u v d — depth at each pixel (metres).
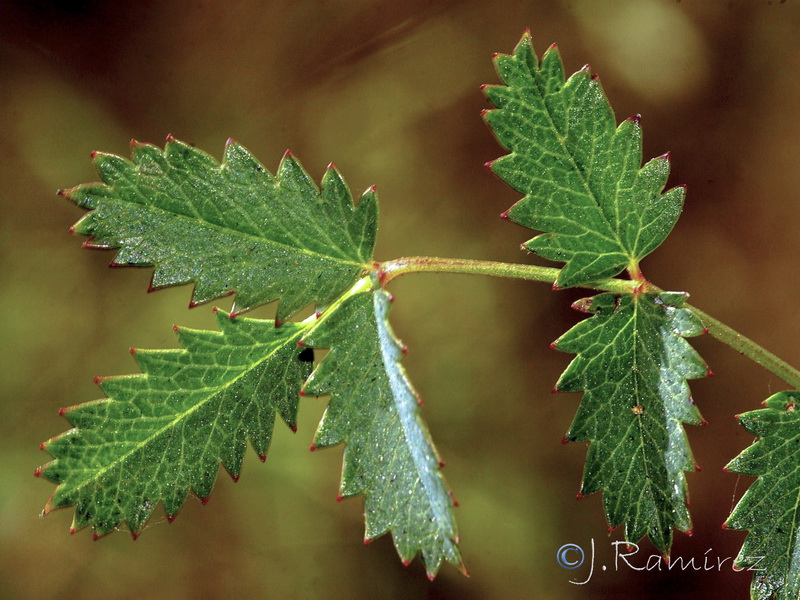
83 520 0.16
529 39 0.16
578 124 0.16
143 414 0.16
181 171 0.16
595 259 0.16
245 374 0.16
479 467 0.23
